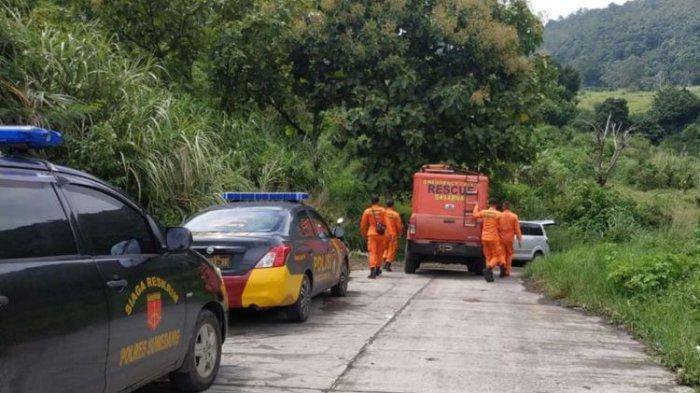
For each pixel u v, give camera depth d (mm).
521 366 7059
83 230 4574
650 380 6598
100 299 4441
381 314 10266
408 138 20797
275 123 23094
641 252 13586
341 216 20906
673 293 9781
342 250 11844
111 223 4980
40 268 3963
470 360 7273
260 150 19156
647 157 51875
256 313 10141
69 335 4105
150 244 5473
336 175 21906
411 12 21938
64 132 12492
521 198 29625
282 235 9141
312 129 24125
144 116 14203
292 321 9430
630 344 8281
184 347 5742
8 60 13016
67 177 4637
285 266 8695
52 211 4324
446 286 14266
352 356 7422
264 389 6145
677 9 174000
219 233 9133
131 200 5383
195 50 21359
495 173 23453
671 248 15078
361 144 22266
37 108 12273
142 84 15805
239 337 8469
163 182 13664
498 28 21484
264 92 22344
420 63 22062
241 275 8492
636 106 91312
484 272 15625
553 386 6336
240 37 21078
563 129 58500
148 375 5168
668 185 46031
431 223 16859
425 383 6355
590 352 7793
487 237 15547
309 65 22625
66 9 18578
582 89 134875
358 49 21438
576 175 36906
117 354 4656
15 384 3664
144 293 5031
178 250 5523
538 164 32906
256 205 9945
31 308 3781
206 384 6152
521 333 8859
